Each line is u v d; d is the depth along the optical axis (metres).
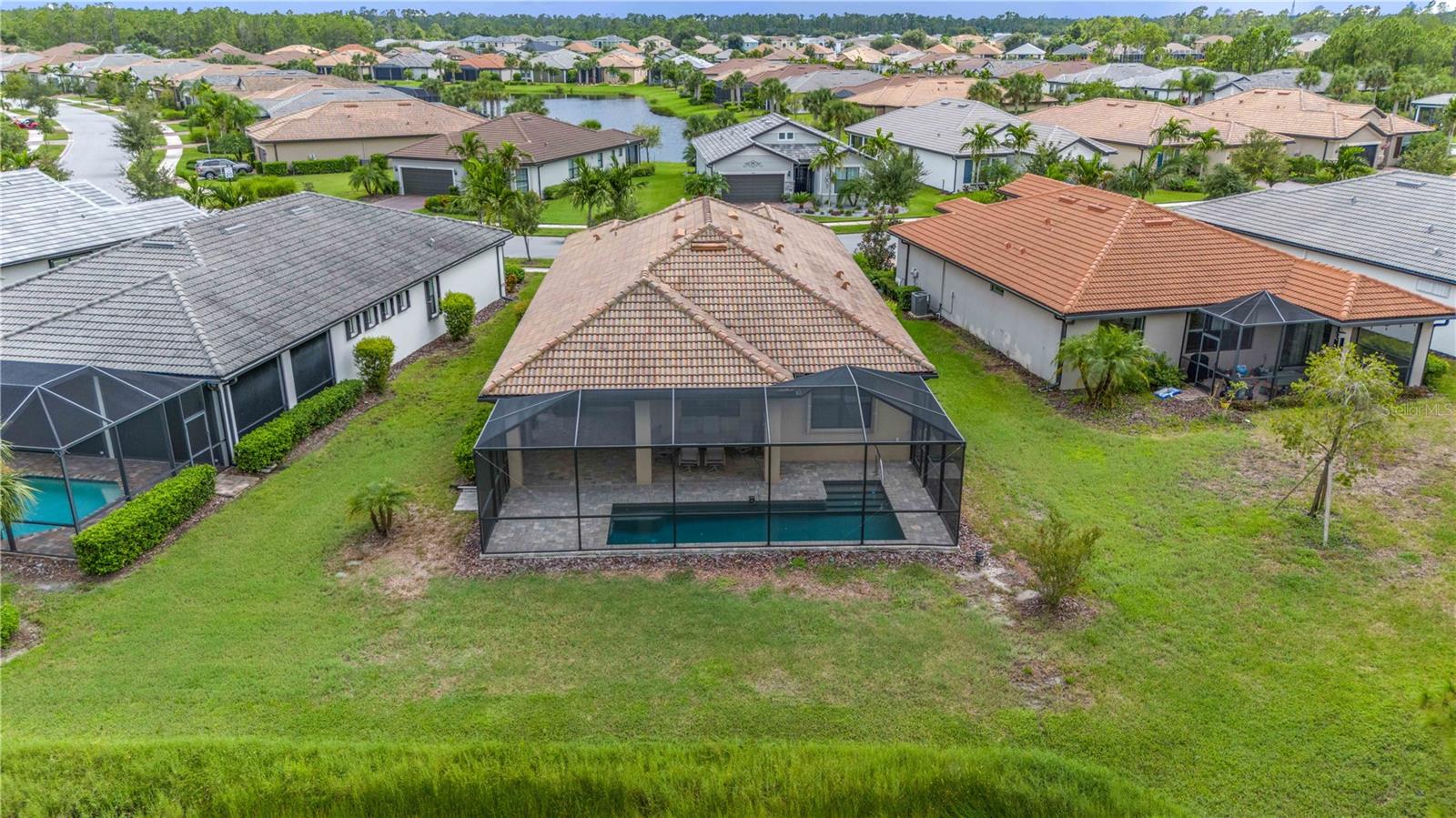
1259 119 86.56
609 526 22.81
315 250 35.06
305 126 83.56
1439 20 190.62
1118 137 81.50
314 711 16.44
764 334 26.95
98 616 19.06
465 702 16.73
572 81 179.25
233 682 17.11
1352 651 18.02
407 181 74.31
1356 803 14.50
